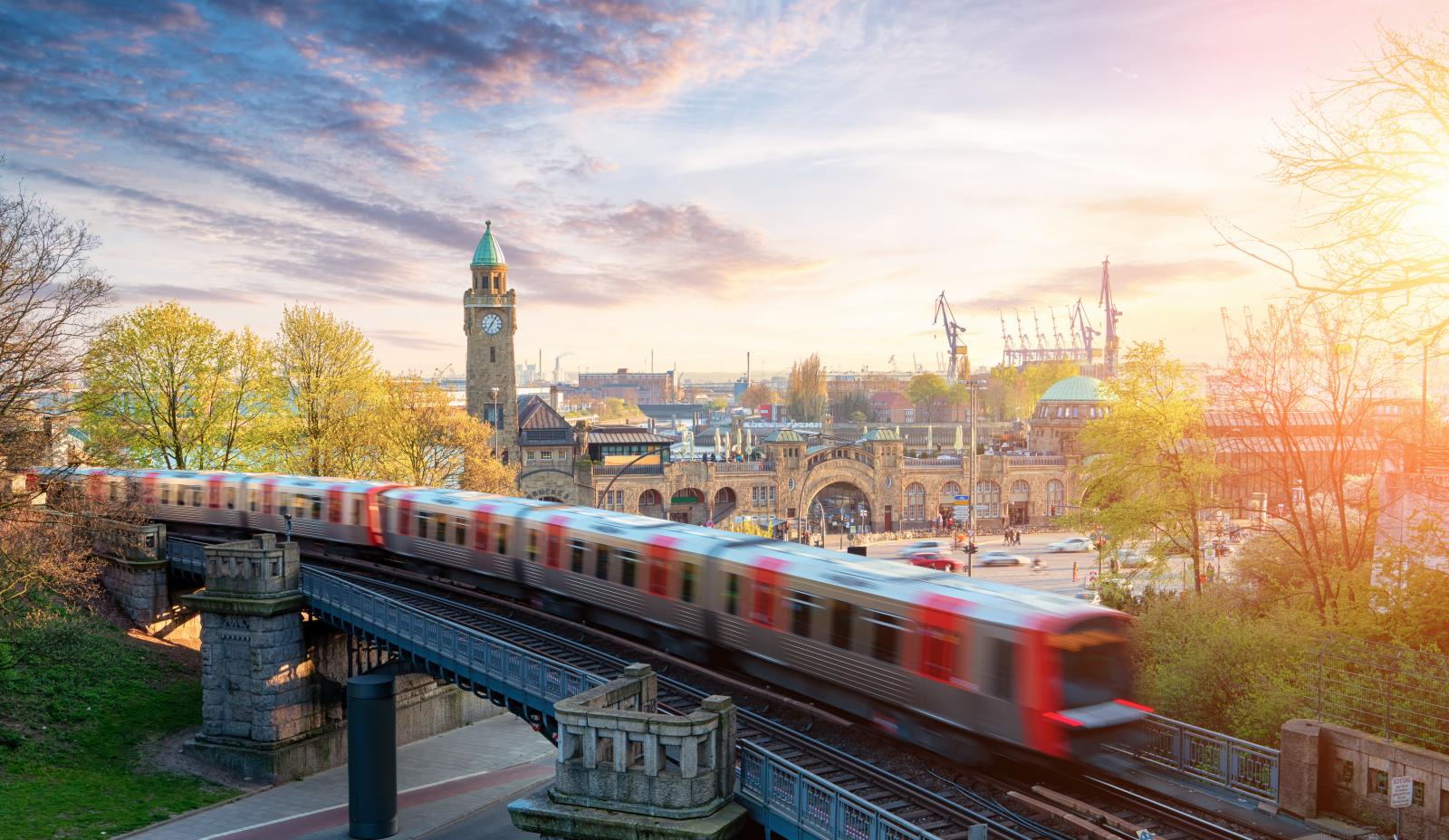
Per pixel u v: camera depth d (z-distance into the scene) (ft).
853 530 399.03
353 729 118.42
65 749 129.29
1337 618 97.30
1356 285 72.84
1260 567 138.41
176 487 172.35
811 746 74.08
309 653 138.10
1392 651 79.82
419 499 134.41
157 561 164.14
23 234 124.47
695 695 86.48
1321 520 129.18
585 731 66.28
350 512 145.18
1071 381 476.13
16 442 129.29
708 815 63.98
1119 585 141.79
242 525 161.99
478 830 124.67
